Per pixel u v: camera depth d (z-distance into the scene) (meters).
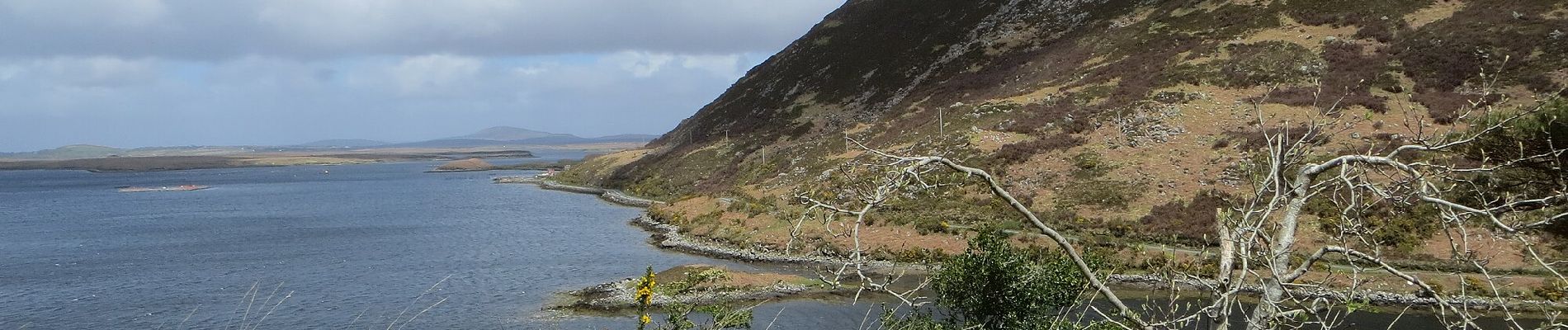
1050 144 58.72
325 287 42.41
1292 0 77.75
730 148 104.12
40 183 186.50
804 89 114.75
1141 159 53.56
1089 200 49.41
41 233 71.12
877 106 96.00
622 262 49.69
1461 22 64.88
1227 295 6.52
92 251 58.09
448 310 36.69
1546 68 54.84
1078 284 15.85
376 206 97.25
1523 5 65.12
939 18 115.19
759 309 34.62
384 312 36.50
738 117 120.31
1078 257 7.13
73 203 114.19
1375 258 6.59
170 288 42.75
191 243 61.47
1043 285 15.92
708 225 60.19
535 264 49.09
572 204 95.56
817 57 124.62
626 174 118.25
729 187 79.56
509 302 37.94
